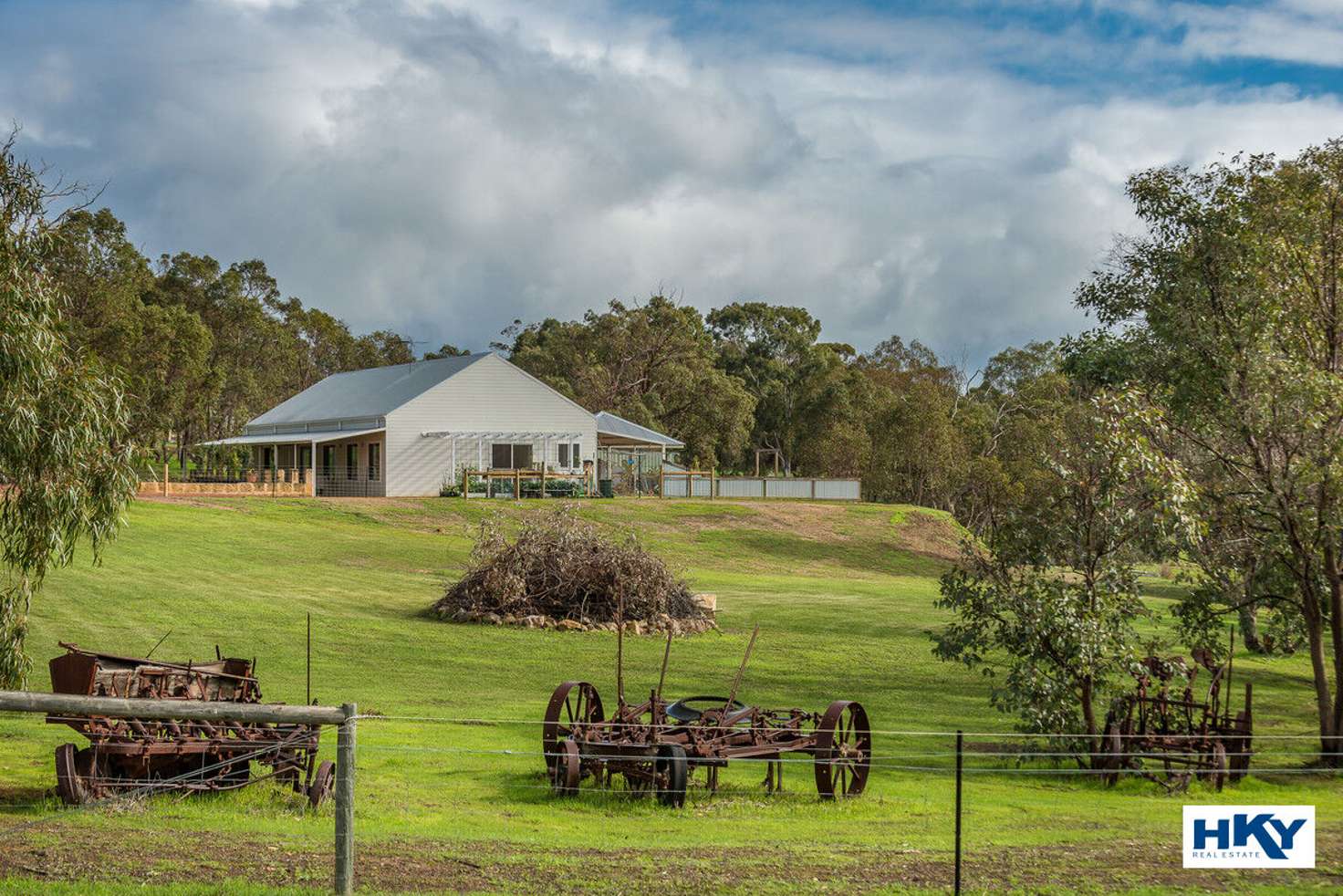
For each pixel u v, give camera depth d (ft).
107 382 51.24
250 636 80.84
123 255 200.34
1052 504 57.06
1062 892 28.02
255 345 306.96
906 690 74.49
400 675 72.02
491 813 37.40
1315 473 58.39
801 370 372.58
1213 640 66.44
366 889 26.32
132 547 116.26
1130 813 41.27
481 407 191.83
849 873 29.35
